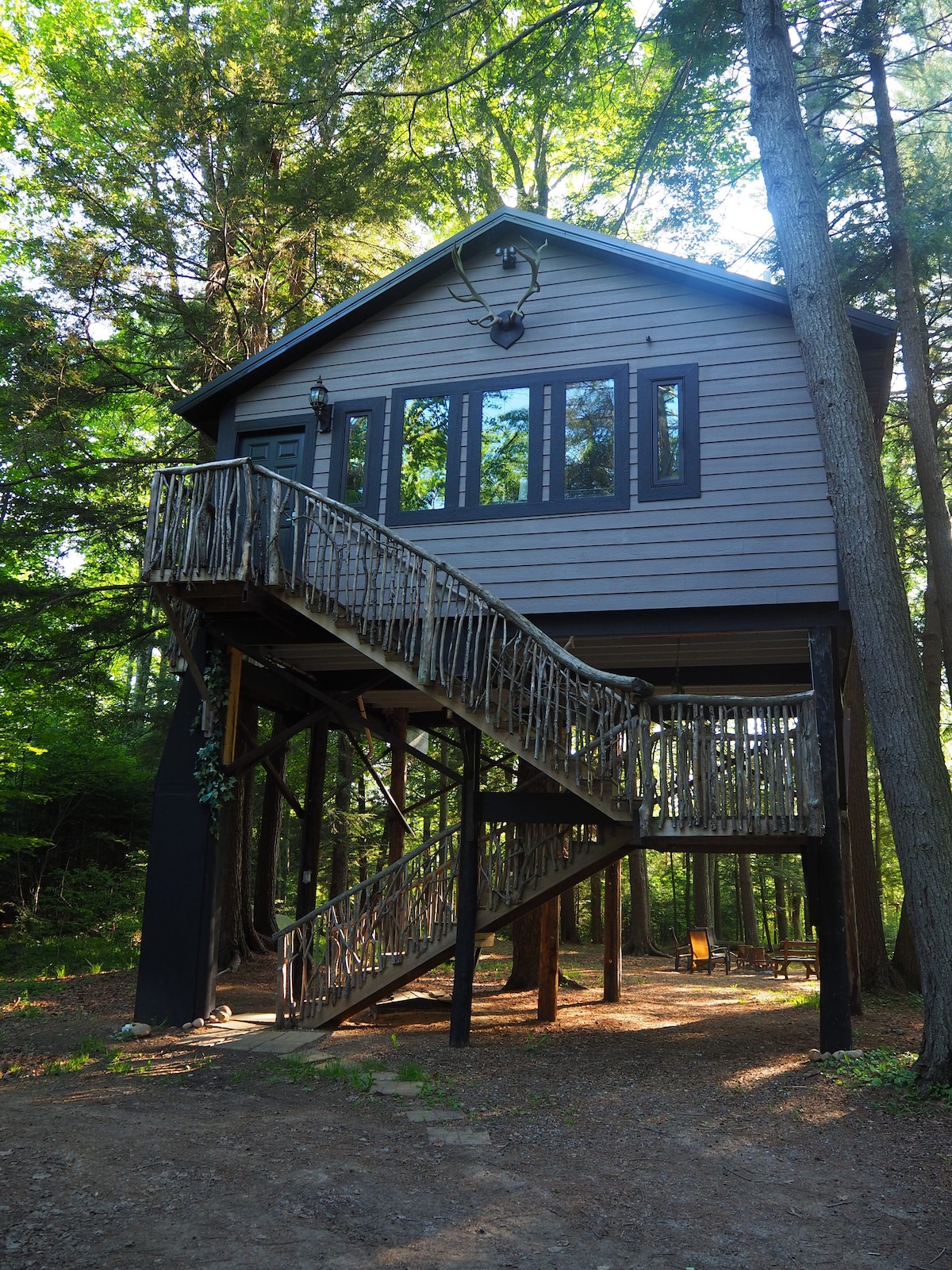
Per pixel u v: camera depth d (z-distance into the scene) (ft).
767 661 37.68
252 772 54.54
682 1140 20.40
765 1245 15.10
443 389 35.53
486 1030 33.76
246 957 51.83
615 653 36.73
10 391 47.57
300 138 50.80
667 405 32.65
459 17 38.73
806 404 31.17
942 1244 15.23
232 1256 14.03
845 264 46.39
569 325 34.32
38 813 69.41
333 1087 24.88
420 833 93.04
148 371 55.47
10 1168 17.48
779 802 26.63
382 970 32.53
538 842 31.14
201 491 32.58
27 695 62.28
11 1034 31.96
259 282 52.29
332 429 36.73
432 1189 17.20
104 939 61.77
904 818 25.26
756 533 30.78
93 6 61.00
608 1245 14.97
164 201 50.06
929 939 24.50
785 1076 25.85
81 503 49.14
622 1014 38.45
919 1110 22.24
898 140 44.45
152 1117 21.62
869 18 40.24
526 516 33.32
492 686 31.48
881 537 26.37
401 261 55.06
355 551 35.01
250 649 35.83
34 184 52.13
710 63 39.32
